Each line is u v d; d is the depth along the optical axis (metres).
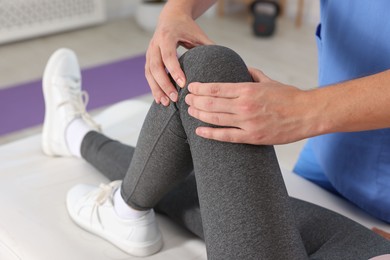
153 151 0.94
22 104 2.75
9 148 1.51
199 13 1.18
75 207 1.15
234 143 0.83
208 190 0.84
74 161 1.44
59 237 1.12
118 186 1.14
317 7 4.25
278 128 0.80
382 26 1.01
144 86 3.05
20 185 1.30
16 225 1.14
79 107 1.46
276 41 3.89
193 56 0.88
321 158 1.20
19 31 3.70
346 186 1.15
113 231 1.09
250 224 0.81
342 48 1.09
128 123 1.63
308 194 1.24
